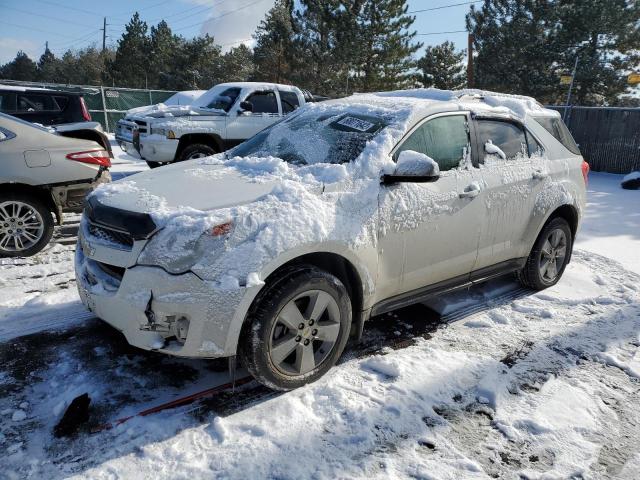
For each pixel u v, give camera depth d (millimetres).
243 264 2693
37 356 3357
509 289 4832
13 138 5191
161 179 3467
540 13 26922
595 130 14734
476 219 3875
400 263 3441
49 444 2531
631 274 5395
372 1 27891
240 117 10172
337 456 2506
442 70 37781
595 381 3279
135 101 22484
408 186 3438
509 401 3016
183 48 50062
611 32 26078
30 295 4375
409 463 2479
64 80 68688
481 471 2449
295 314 2916
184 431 2654
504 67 28516
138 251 2715
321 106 4352
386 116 3736
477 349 3639
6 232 5215
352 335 3443
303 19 28859
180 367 3268
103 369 3211
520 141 4426
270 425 2709
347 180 3211
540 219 4453
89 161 5551
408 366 3340
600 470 2492
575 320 4188
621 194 10633
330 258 3225
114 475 2346
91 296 2945
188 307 2625
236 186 3225
